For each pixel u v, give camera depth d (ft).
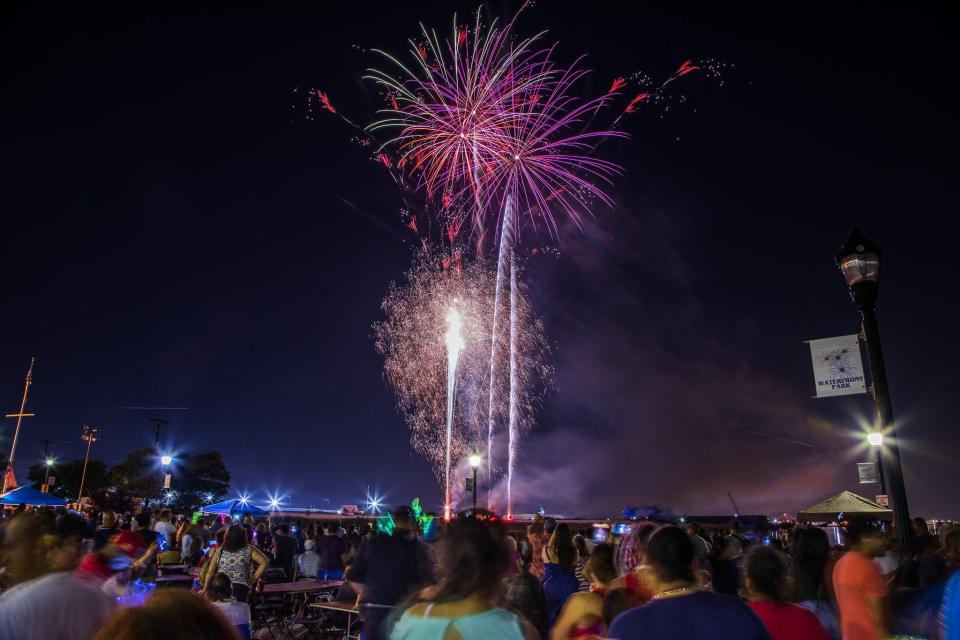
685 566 11.78
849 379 40.78
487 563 9.87
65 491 232.94
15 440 138.51
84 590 10.95
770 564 13.57
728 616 11.00
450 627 9.33
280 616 42.19
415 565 21.99
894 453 30.04
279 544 54.60
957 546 20.56
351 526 69.67
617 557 17.49
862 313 32.27
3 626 10.09
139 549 17.44
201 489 215.92
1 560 12.35
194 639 5.51
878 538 17.25
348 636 33.45
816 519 50.93
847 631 15.99
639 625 11.03
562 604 19.51
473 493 70.85
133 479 204.54
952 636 13.61
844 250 32.96
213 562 29.78
